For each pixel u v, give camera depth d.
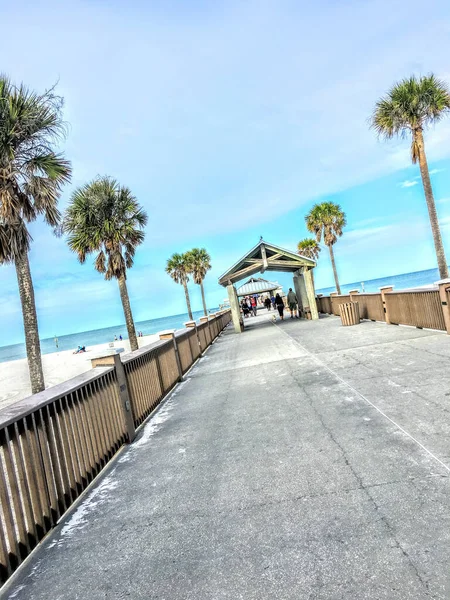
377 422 3.70
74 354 44.16
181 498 2.89
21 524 2.45
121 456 4.15
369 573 1.76
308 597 1.68
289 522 2.30
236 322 17.92
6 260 9.86
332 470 2.88
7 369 35.38
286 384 5.97
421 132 15.02
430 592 1.58
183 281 43.09
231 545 2.18
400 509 2.22
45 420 2.94
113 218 16.58
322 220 32.44
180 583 1.93
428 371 5.25
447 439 3.06
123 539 2.46
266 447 3.59
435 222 15.12
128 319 17.48
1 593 2.12
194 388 7.16
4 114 9.36
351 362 6.72
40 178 9.92
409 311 9.83
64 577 2.17
